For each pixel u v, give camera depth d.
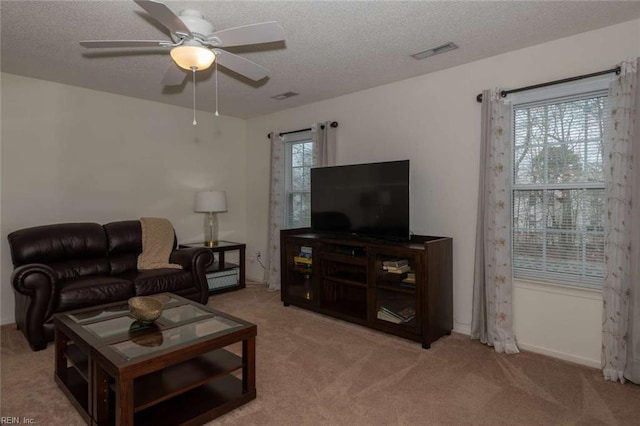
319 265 3.82
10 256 3.61
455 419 2.04
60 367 2.39
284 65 3.31
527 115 2.98
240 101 4.55
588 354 2.71
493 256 3.02
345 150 4.26
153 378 2.07
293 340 3.16
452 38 2.77
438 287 3.12
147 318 2.21
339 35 2.70
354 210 3.73
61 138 3.90
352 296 4.05
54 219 3.88
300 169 4.86
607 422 2.02
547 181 2.89
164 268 3.92
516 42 2.85
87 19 2.44
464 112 3.31
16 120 3.62
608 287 2.52
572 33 2.71
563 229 2.82
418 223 3.65
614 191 2.48
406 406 2.17
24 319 2.93
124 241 3.94
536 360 2.79
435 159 3.51
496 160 3.00
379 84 3.86
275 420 2.03
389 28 2.60
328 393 2.31
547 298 2.89
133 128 4.43
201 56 2.19
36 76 3.65
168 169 4.77
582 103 2.73
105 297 3.23
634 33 2.50
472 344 3.09
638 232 2.38
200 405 2.07
